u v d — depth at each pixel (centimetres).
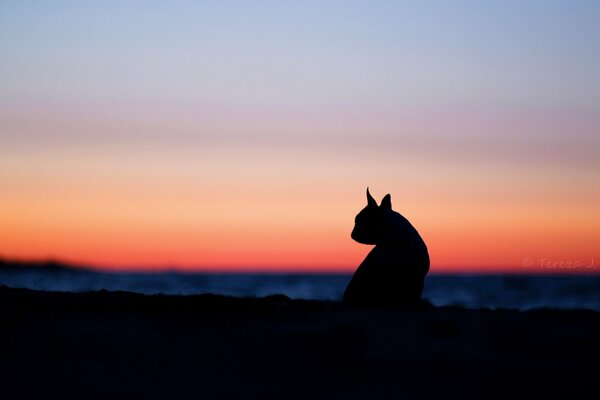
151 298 1297
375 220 1333
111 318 1144
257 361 983
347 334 1070
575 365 979
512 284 6950
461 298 4472
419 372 953
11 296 1284
